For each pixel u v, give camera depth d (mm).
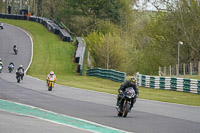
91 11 190625
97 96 43469
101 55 102812
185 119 27125
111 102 37000
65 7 194375
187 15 100688
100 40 106250
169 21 104000
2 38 130375
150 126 22359
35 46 121688
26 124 19844
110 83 72188
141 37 152750
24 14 179750
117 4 186750
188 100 46438
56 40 133500
